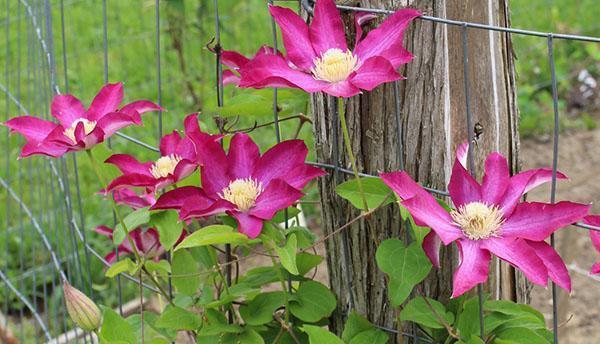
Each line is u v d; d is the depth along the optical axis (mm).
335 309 1035
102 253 1655
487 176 894
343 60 877
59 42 2342
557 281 859
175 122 1976
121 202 1021
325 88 875
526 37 2330
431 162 952
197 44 2090
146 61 2232
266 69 889
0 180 1494
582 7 2424
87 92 2170
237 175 941
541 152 2070
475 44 943
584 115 2145
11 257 1699
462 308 946
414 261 919
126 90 2123
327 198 1001
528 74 2285
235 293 974
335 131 967
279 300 977
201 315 984
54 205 1296
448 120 944
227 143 1062
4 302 1623
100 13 2430
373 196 929
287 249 905
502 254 860
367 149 966
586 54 2354
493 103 963
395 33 887
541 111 2193
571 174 1957
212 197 938
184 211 923
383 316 1005
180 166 928
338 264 1020
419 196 863
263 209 920
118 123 941
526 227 875
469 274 854
